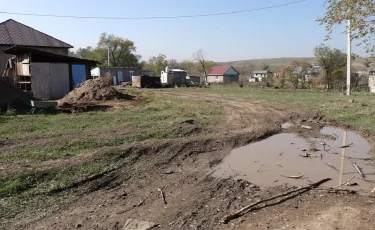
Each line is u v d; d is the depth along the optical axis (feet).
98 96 69.00
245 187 23.34
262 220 17.56
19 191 20.90
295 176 26.08
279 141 39.04
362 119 50.29
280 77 158.81
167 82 174.91
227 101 79.77
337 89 134.41
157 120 47.60
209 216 18.12
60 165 25.23
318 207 19.29
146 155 30.17
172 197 20.88
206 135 38.91
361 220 17.19
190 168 27.53
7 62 93.04
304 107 66.18
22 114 50.47
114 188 22.31
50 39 108.06
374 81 126.62
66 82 80.23
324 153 33.73
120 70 178.81
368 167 28.89
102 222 17.20
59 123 43.34
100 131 38.42
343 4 22.89
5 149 29.81
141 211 18.66
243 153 33.17
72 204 19.52
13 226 16.60
